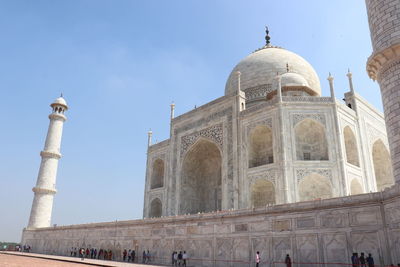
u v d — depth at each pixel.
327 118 40.00
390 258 19.33
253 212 27.86
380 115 51.16
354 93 45.66
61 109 71.69
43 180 66.12
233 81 64.06
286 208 25.64
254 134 44.75
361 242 20.94
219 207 52.25
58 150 69.12
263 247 26.45
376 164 52.28
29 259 38.06
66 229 54.66
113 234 43.59
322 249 22.83
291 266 24.14
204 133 50.59
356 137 43.00
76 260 37.91
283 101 41.03
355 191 41.47
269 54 63.34
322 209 23.45
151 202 57.59
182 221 34.19
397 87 19.80
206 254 30.78
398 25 20.14
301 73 60.81
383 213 20.19
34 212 64.62
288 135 39.50
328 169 37.78
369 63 21.81
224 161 45.88
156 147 60.47
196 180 55.00
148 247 37.25
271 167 39.47
